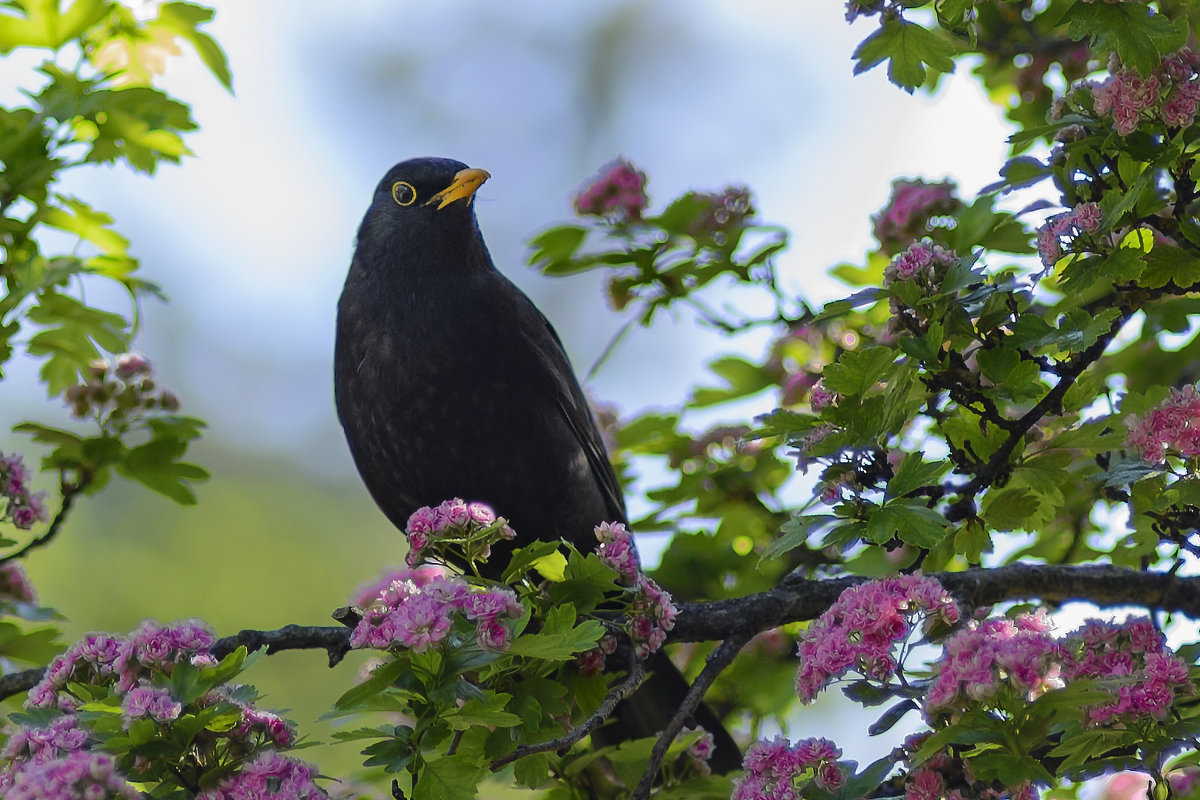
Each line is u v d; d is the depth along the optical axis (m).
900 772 5.76
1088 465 7.89
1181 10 7.03
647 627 6.56
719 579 9.30
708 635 7.50
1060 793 7.30
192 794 5.43
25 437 18.05
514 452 9.14
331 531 20.78
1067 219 6.27
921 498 6.21
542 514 9.32
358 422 9.34
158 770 5.45
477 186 9.16
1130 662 5.69
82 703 5.86
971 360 6.96
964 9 6.52
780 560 9.22
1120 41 6.12
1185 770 6.53
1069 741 5.57
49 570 16.84
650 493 9.64
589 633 5.48
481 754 5.95
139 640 5.73
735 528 9.62
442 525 6.07
